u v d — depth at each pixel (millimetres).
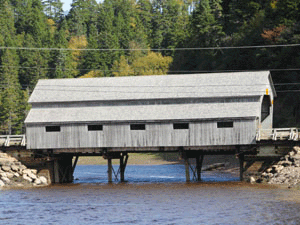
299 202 57094
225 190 67125
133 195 66562
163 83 79250
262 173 71875
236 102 74125
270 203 57031
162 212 55219
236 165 102250
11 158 80812
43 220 53500
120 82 81312
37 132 79562
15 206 61188
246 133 72438
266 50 115312
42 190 72938
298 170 68312
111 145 77125
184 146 75250
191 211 55094
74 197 66500
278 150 71688
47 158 79375
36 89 82750
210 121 73875
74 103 79875
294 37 108250
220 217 51875
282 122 110812
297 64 107750
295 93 109875
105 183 80750
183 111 75250
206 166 102500
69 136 78500
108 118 76938
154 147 76688
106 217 53844
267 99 81312
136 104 77875
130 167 114500
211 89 75938
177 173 98375
